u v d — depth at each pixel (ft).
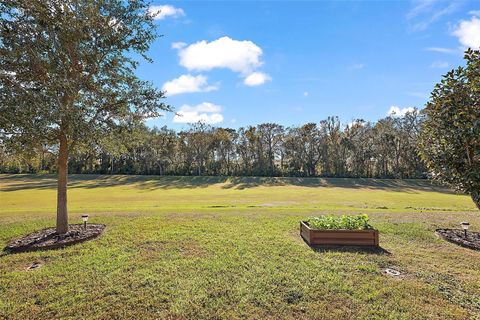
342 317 11.59
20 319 11.51
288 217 30.40
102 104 23.85
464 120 18.17
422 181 133.49
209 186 118.73
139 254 18.69
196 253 18.76
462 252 19.53
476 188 18.28
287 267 16.38
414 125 137.39
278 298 12.97
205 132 151.12
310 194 85.97
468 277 15.37
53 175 156.46
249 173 150.82
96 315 11.76
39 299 13.03
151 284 14.34
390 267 16.71
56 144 23.85
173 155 154.92
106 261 17.51
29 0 17.67
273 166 151.74
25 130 18.79
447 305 12.47
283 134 150.20
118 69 24.94
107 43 23.45
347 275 15.37
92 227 25.64
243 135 151.74
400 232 24.47
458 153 19.45
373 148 146.10
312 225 22.04
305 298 12.98
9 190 99.04
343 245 20.53
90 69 22.98
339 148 148.36
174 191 96.48
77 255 18.67
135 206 45.96
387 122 144.46
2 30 17.76
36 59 19.15
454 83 19.25
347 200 69.21
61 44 20.25
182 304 12.49
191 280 14.74
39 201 65.92
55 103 19.38
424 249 20.15
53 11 19.66
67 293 13.53
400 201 67.72
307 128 148.36
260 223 27.37
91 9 22.15
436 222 28.71
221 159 154.81
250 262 17.13
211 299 12.90
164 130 148.36
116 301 12.80
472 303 12.67
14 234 24.14
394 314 11.75
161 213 32.78
